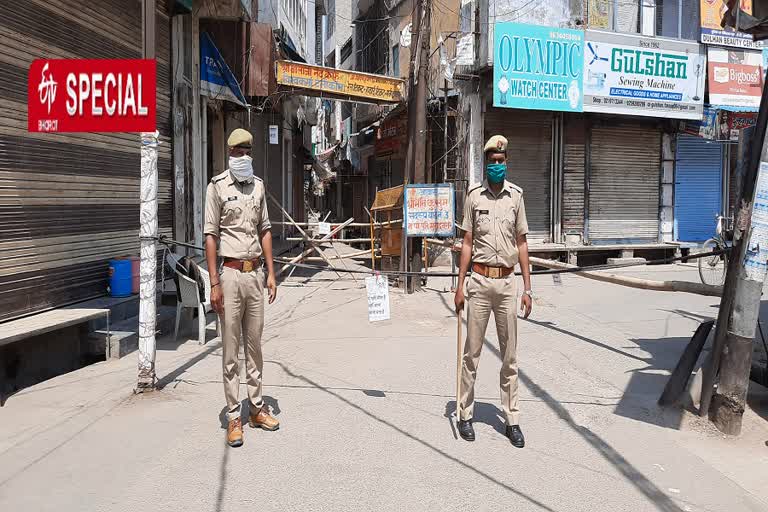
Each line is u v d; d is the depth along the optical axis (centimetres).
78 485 356
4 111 579
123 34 810
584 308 948
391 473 378
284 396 523
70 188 686
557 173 1520
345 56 2930
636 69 1480
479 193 422
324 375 588
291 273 1270
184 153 1023
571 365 630
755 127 457
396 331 787
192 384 549
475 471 383
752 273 441
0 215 577
